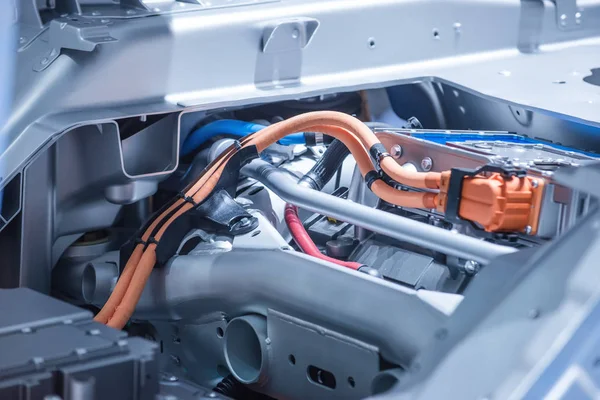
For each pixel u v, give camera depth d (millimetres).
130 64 2348
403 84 2773
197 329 2334
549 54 3041
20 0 2453
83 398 1609
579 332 1588
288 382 2143
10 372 1609
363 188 2492
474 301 1782
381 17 2727
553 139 2541
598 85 2676
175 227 2348
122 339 1741
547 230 2016
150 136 2400
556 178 1819
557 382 1560
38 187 2295
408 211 2371
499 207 1983
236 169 2408
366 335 1984
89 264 2385
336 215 2248
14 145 2205
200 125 2670
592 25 3197
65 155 2348
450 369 1669
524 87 2631
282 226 2496
